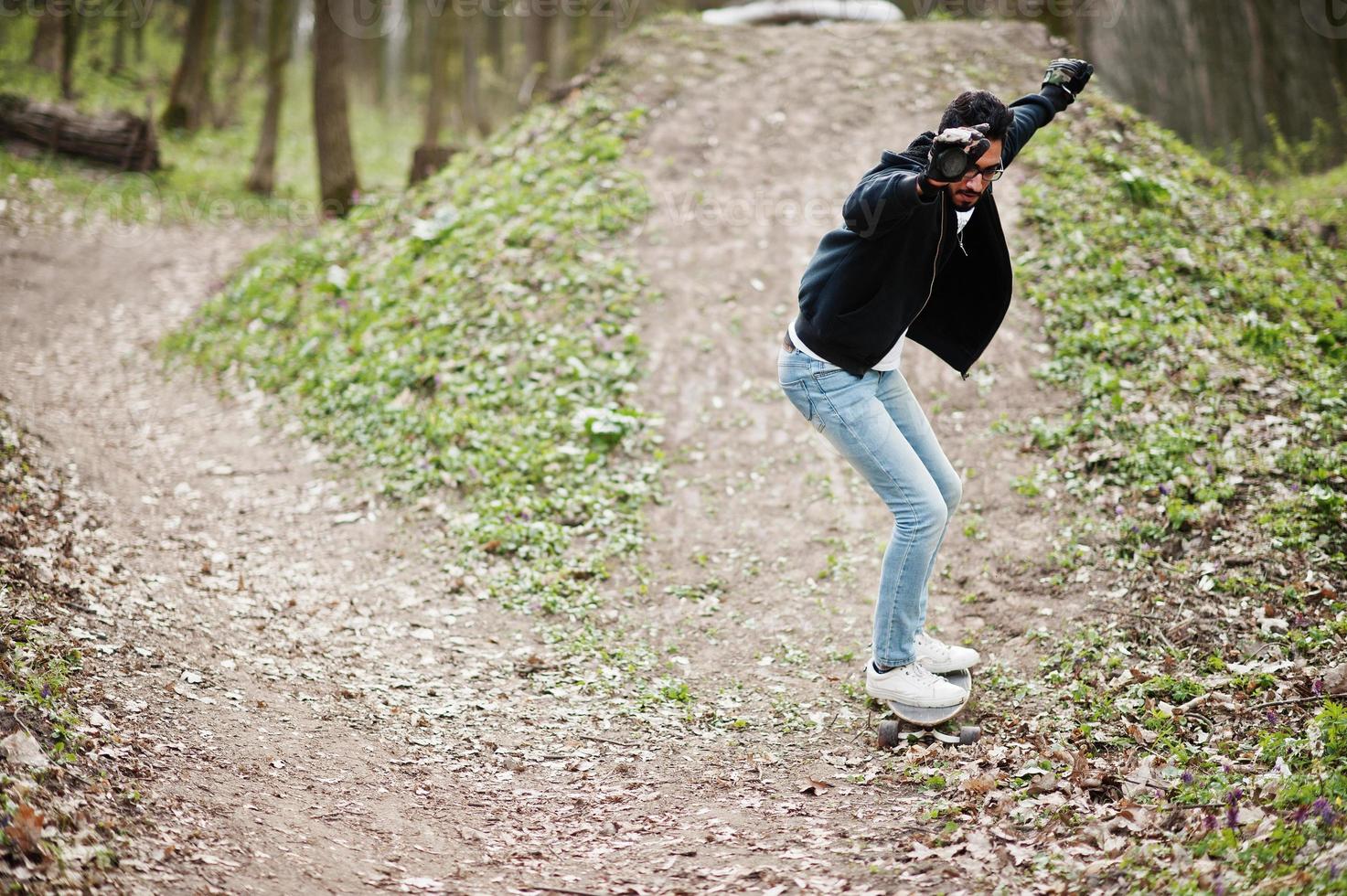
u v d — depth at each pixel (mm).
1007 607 4867
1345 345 6570
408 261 9156
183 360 8914
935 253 3508
